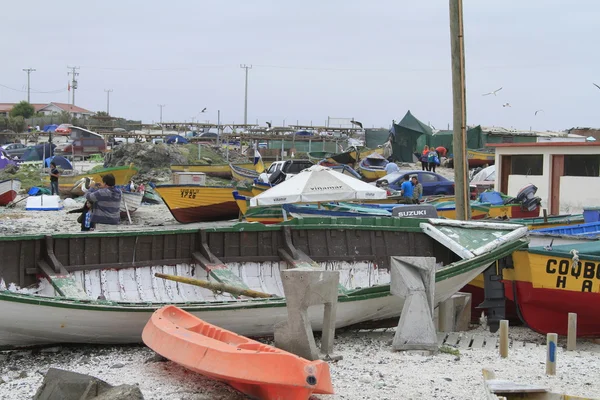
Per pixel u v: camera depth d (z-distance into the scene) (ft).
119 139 263.49
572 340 32.83
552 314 36.35
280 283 38.91
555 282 35.14
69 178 112.98
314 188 59.41
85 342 30.58
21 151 196.44
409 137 179.93
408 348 30.81
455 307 36.86
